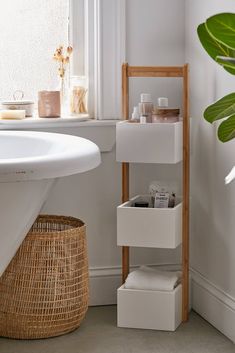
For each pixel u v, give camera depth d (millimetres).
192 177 3332
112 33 3291
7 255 2656
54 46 3432
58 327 3010
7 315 2971
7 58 3404
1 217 2512
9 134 2994
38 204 2641
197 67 3223
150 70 3148
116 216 3371
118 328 3119
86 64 3381
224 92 2980
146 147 3055
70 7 3377
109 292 3389
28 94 3443
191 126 3314
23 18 3393
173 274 3209
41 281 2947
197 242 3312
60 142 2805
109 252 3387
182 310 3193
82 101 3350
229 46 2125
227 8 2918
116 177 3359
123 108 3201
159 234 3064
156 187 3166
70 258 2979
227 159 2990
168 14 3332
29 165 2303
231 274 3004
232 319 2984
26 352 2895
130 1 3297
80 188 3334
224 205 3037
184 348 2941
